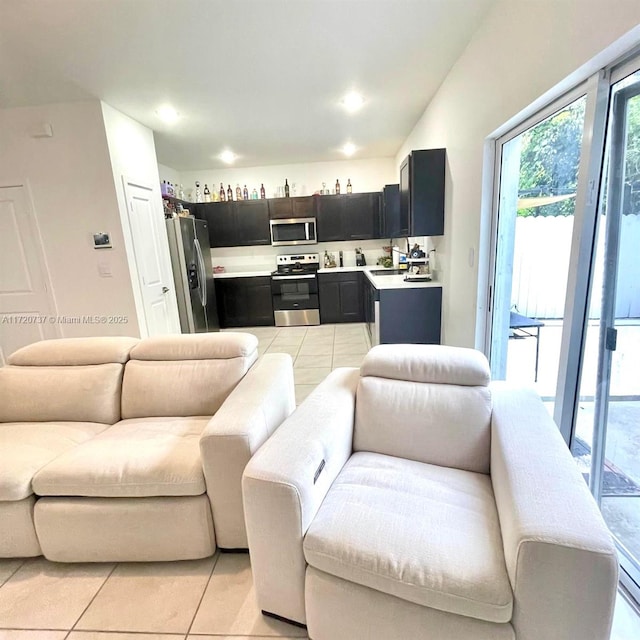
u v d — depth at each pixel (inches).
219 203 230.5
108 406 81.5
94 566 63.9
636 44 48.3
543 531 35.3
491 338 102.2
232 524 61.8
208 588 58.4
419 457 60.7
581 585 34.3
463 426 59.0
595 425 61.5
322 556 43.4
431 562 39.8
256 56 98.4
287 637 50.2
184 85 113.3
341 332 210.2
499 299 98.7
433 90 128.5
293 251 247.6
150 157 153.3
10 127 127.1
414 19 85.7
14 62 95.6
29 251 137.1
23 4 73.4
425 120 146.4
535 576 35.1
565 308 64.2
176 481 59.5
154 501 60.9
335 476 55.7
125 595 57.9
